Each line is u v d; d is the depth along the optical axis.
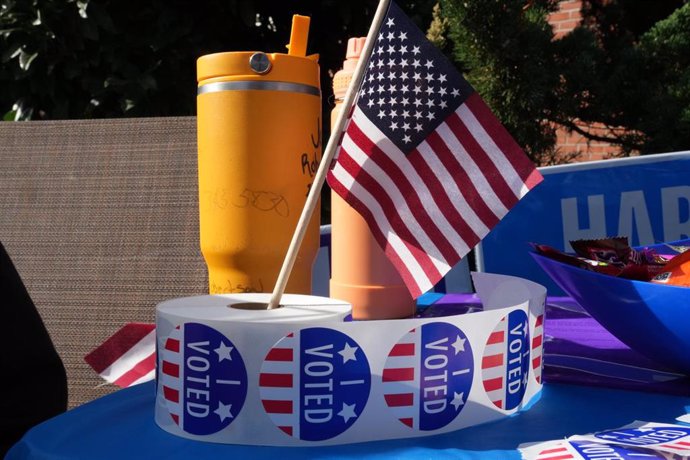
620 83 3.73
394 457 0.49
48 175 1.43
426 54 0.63
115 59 3.03
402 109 0.64
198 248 1.33
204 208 0.76
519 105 3.41
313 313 0.55
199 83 0.77
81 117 3.13
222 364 0.52
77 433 0.54
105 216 1.39
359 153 0.65
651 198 1.87
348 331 0.52
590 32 3.85
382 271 0.76
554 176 1.89
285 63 0.74
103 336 1.32
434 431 0.54
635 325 0.70
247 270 0.75
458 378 0.55
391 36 0.63
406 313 0.77
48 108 3.15
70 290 1.36
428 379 0.54
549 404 0.63
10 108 3.15
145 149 1.41
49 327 1.34
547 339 0.91
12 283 0.90
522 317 0.60
